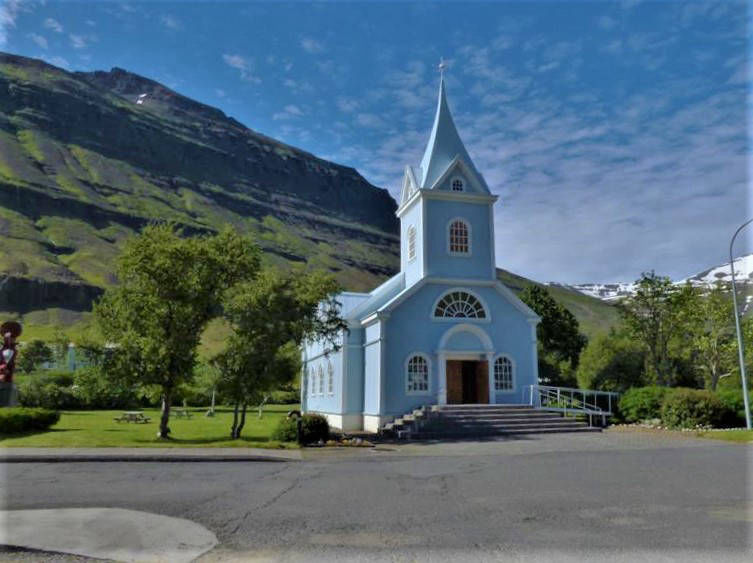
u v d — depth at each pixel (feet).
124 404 159.94
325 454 60.70
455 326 102.63
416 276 108.06
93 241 543.39
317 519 30.66
